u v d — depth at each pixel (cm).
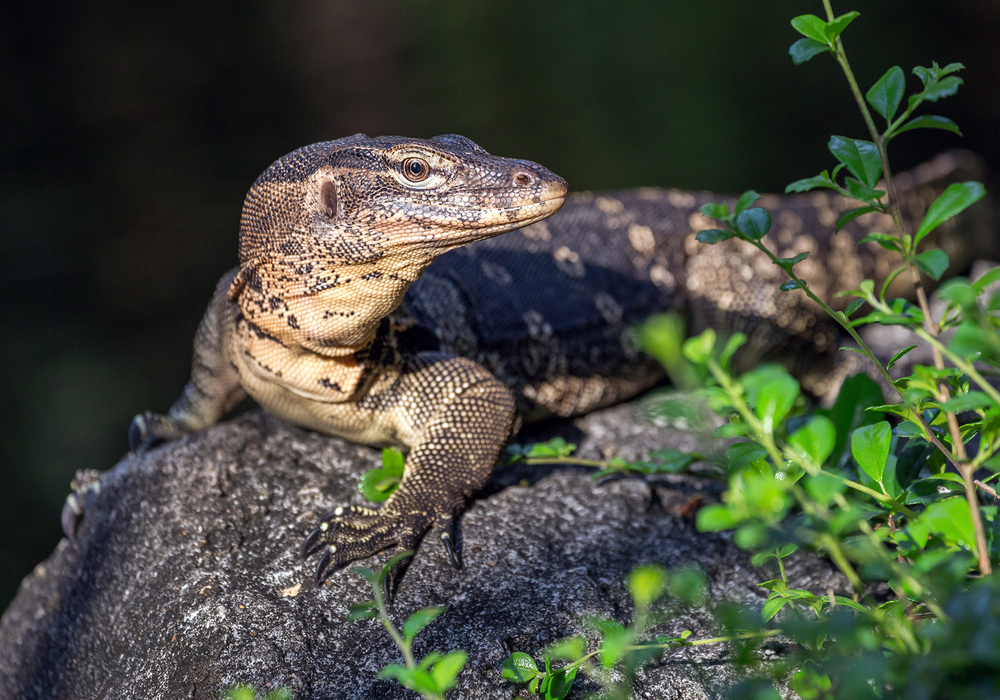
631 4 2231
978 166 903
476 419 485
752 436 282
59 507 1218
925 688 216
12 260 1456
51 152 1614
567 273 656
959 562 230
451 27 2142
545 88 1947
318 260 440
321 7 2102
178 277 1498
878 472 306
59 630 483
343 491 498
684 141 1755
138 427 565
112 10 1864
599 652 326
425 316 558
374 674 374
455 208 425
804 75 1939
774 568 428
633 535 471
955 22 2019
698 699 354
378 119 1852
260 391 509
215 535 463
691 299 711
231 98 1838
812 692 265
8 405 1305
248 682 374
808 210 773
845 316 313
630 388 662
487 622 398
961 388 306
